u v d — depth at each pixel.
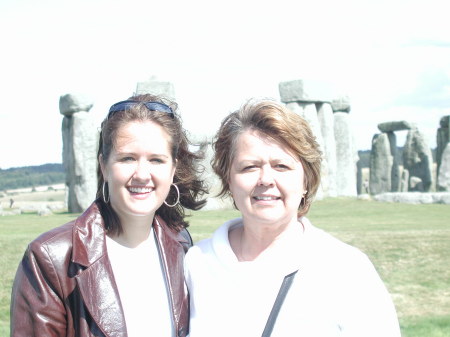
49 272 2.41
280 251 2.42
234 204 2.60
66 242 2.47
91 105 19.08
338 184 25.67
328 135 23.03
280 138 2.45
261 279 2.40
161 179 2.63
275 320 2.31
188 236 3.05
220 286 2.48
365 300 2.30
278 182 2.45
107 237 2.66
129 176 2.59
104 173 2.70
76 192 18.52
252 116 2.49
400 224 11.42
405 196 18.66
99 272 2.47
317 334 2.29
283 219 2.46
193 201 3.10
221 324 2.42
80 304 2.43
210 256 2.55
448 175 24.38
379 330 2.28
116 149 2.59
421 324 5.50
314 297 2.32
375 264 7.48
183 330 2.57
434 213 14.38
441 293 6.45
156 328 2.54
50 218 14.82
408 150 27.80
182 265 2.70
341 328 2.31
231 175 2.56
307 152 2.48
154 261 2.69
